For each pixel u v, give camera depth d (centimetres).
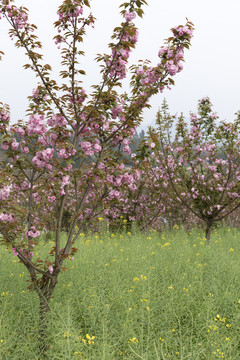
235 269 543
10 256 632
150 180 1074
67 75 425
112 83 430
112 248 697
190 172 921
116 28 410
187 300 439
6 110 416
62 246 728
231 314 418
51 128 416
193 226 1231
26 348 328
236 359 331
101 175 419
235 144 838
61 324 332
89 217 445
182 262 598
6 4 406
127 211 1071
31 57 409
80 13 403
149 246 730
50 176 404
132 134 454
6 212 373
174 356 318
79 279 494
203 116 914
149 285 443
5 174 360
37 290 398
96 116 416
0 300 426
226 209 1014
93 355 306
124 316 390
